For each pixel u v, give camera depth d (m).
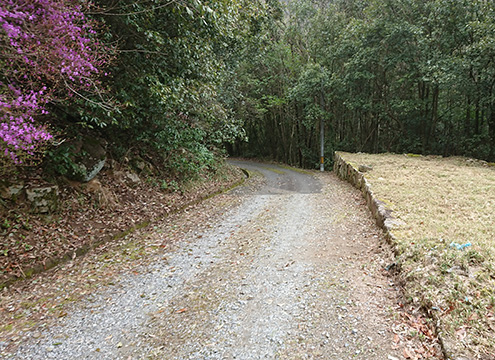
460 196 6.28
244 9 8.77
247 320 3.06
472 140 15.01
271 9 13.84
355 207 7.85
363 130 21.31
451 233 4.20
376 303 3.24
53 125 5.74
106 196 6.67
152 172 8.96
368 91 18.53
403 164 11.55
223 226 6.75
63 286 3.97
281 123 25.58
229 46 9.40
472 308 2.62
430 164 11.48
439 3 13.27
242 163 27.72
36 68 3.19
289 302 3.37
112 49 4.80
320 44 20.25
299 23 21.48
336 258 4.58
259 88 22.84
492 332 2.34
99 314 3.29
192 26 5.98
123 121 6.58
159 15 5.63
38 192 5.14
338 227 6.19
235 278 4.08
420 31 14.04
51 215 5.26
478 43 11.23
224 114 10.20
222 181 12.92
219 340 2.76
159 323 3.09
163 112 7.55
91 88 4.78
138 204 7.39
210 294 3.67
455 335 2.39
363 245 5.06
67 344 2.78
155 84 6.11
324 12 20.33
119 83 5.95
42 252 4.59
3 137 2.95
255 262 4.62
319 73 18.69
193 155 11.12
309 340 2.69
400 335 2.68
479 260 3.34
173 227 6.70
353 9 19.69
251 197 10.22
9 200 4.78
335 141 22.67
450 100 15.46
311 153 24.03
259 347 2.63
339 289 3.58
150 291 3.81
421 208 5.60
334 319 2.99
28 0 3.00
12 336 2.90
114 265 4.65
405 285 3.37
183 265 4.61
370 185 8.02
